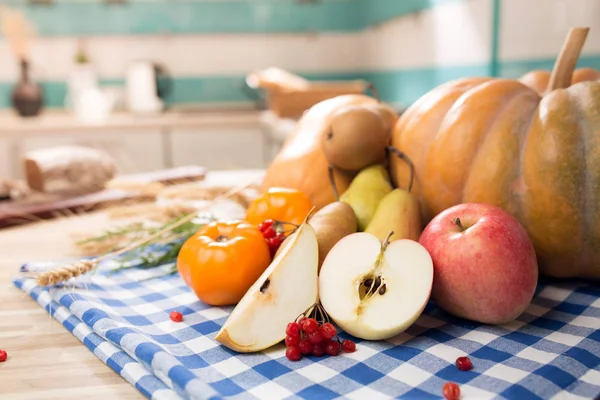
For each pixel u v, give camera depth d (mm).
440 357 563
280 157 973
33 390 524
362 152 816
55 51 3102
